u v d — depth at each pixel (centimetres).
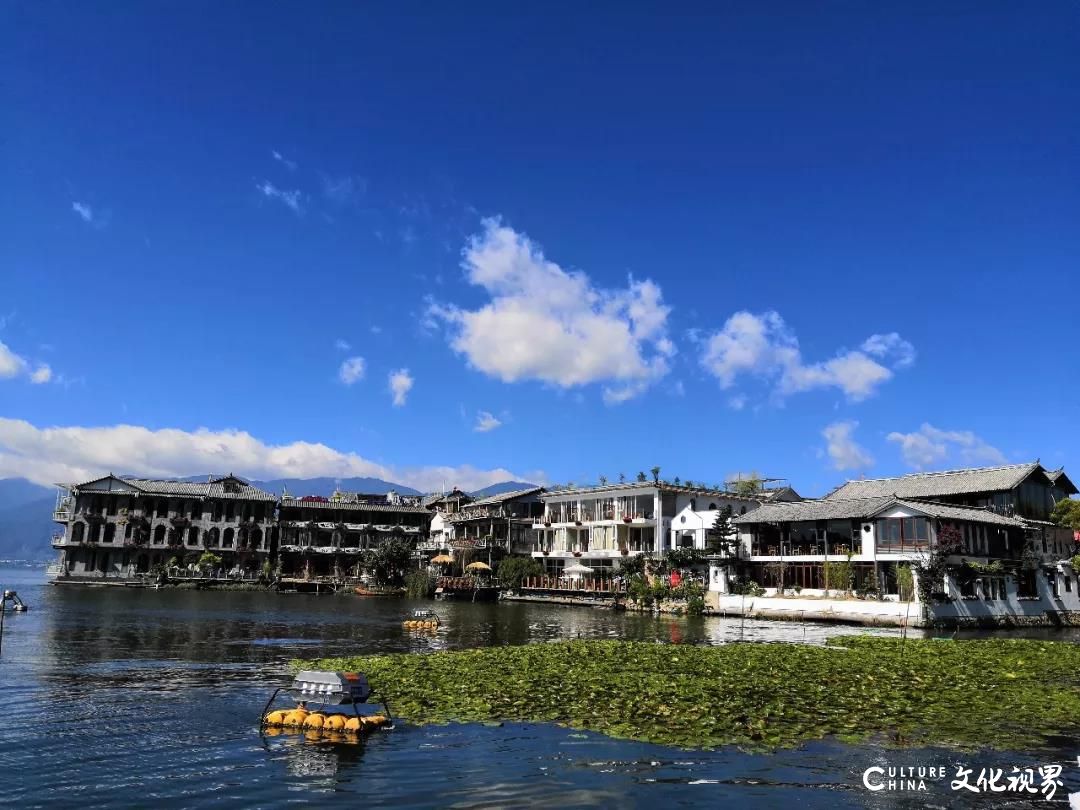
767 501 8612
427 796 1302
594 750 1560
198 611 5744
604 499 8838
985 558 5616
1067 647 3478
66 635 3703
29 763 1473
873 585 5419
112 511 10125
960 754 1565
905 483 7044
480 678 2327
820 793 1328
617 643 3384
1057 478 6850
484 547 9119
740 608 5966
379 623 5059
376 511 11225
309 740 1638
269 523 10706
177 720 1831
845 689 2223
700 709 1880
